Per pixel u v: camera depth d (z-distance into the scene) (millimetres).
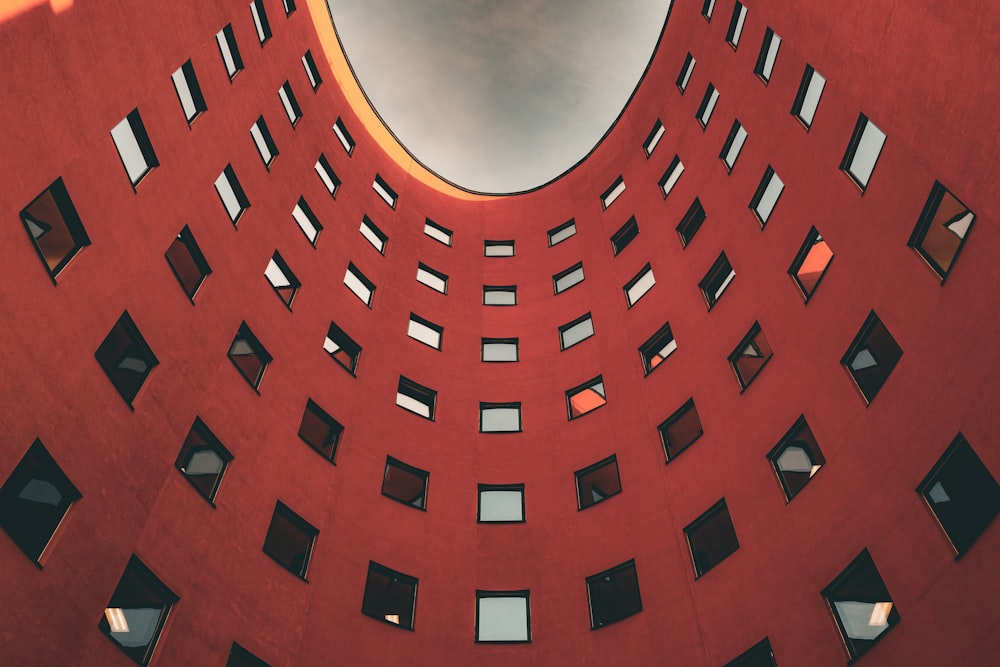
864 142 18359
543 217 38812
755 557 18547
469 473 26688
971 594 12789
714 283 25328
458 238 37844
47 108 14750
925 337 15305
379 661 20188
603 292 31781
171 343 18703
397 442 26328
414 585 22625
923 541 14164
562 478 25875
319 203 30500
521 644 21594
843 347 17969
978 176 13844
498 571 23609
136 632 15141
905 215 16328
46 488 13539
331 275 29016
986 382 13406
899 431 15516
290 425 22953
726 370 22719
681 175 30516
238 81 25125
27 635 12320
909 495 14781
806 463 18219
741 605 18281
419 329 31594
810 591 16531
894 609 14406
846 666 14945
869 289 17438
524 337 32281
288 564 20250
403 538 23562
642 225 32125
